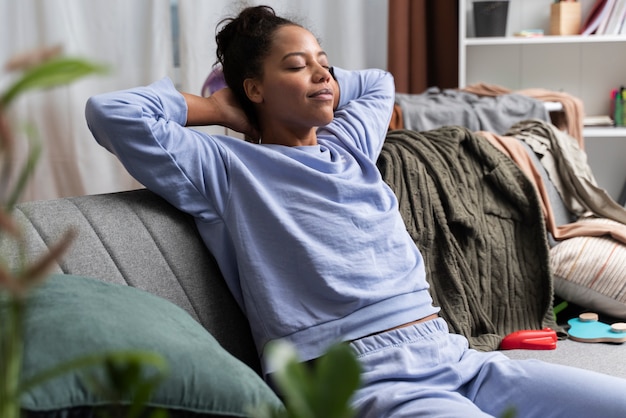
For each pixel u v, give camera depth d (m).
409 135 2.31
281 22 1.79
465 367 1.64
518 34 4.07
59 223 1.52
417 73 4.02
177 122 1.72
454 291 2.06
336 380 0.48
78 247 1.51
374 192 1.75
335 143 1.86
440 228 2.10
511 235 2.25
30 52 0.48
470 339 2.02
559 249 2.33
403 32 3.96
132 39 3.60
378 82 2.11
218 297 1.70
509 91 3.59
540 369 1.59
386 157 2.15
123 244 1.58
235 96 1.84
